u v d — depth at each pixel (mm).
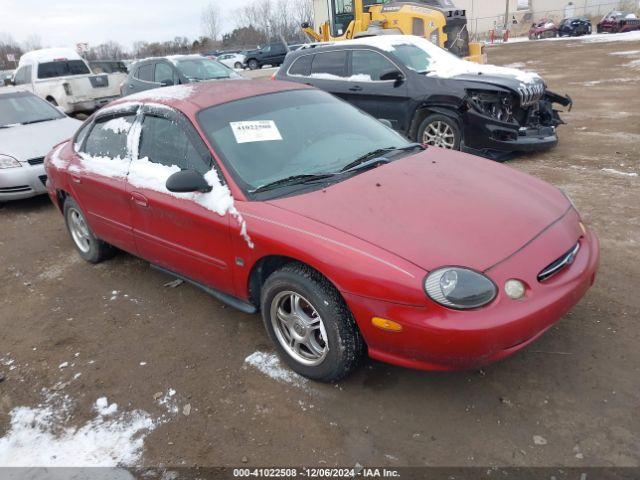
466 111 6797
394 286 2484
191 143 3502
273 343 3223
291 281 2873
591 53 22094
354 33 14062
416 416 2738
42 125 7898
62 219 6680
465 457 2471
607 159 6965
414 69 7426
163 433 2812
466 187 3162
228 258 3244
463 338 2393
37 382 3361
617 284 3746
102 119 4520
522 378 2920
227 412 2912
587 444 2469
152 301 4234
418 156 3678
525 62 21438
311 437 2680
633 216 4914
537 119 7441
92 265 5105
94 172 4266
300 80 8484
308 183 3207
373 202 2949
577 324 3326
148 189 3699
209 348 3514
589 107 10852
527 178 3479
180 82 10844
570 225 2984
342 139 3744
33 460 2725
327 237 2723
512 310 2447
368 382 3012
